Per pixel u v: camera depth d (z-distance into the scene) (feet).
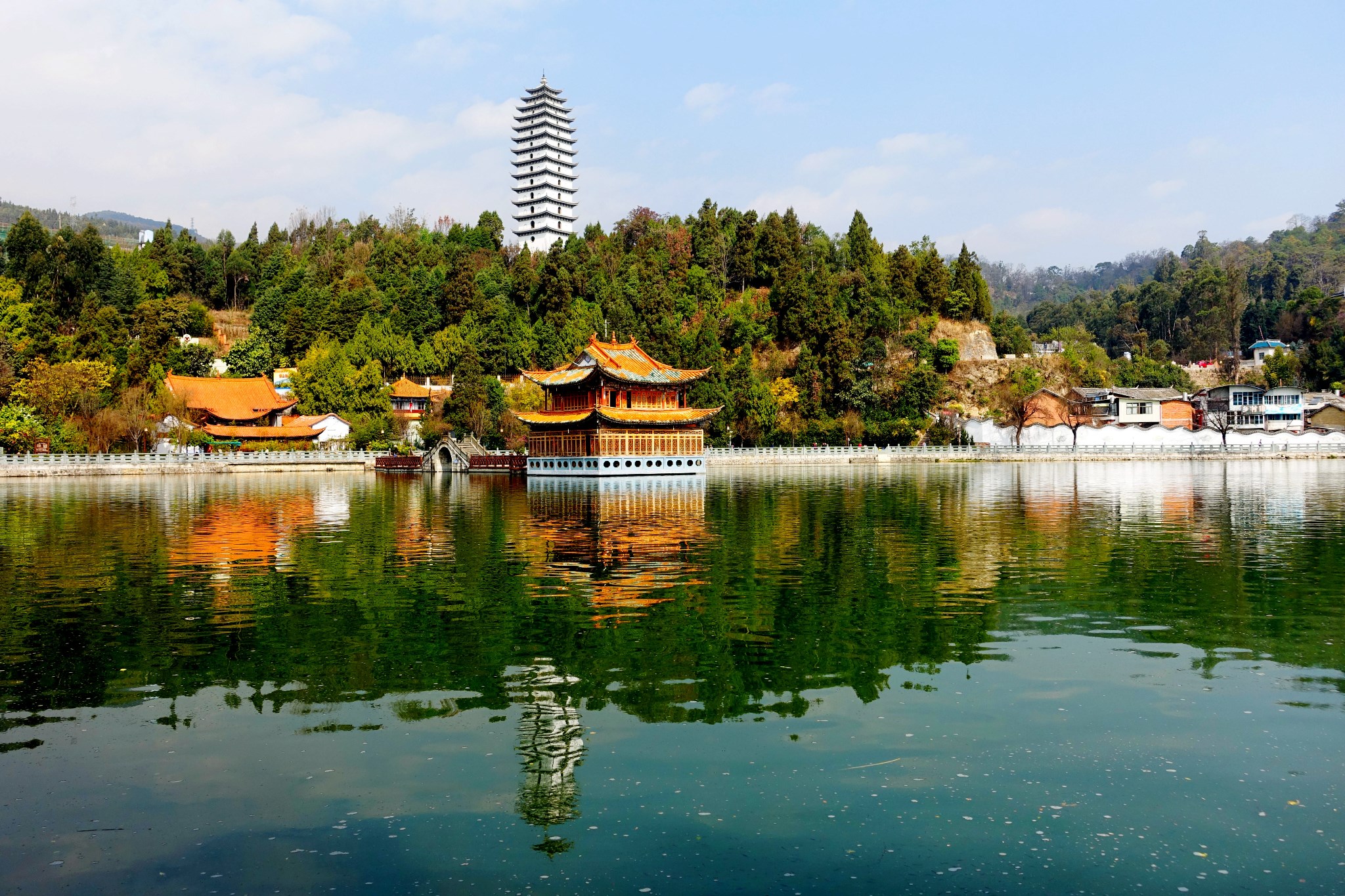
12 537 168.66
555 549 150.41
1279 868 46.29
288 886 44.80
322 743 62.28
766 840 49.19
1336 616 97.19
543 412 388.57
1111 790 54.80
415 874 45.93
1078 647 85.10
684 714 67.67
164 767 58.39
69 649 85.56
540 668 79.20
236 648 85.66
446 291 615.57
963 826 50.52
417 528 182.60
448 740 62.75
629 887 44.62
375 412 502.38
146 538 167.84
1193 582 117.50
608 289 624.59
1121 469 407.85
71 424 396.78
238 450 448.65
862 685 74.13
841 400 545.03
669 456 363.56
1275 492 266.98
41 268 584.40
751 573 126.11
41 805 53.31
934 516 202.18
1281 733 63.26
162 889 44.57
